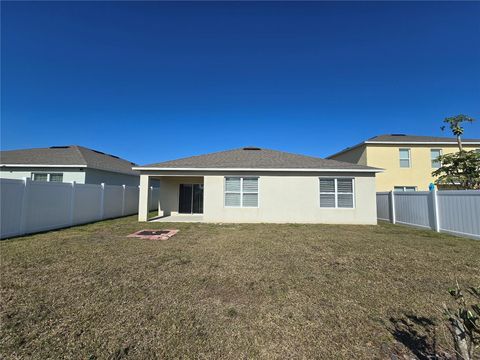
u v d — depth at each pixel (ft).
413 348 8.31
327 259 19.13
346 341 8.73
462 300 6.93
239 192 43.42
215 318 10.27
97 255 19.66
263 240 26.58
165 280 14.43
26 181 28.76
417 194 38.09
